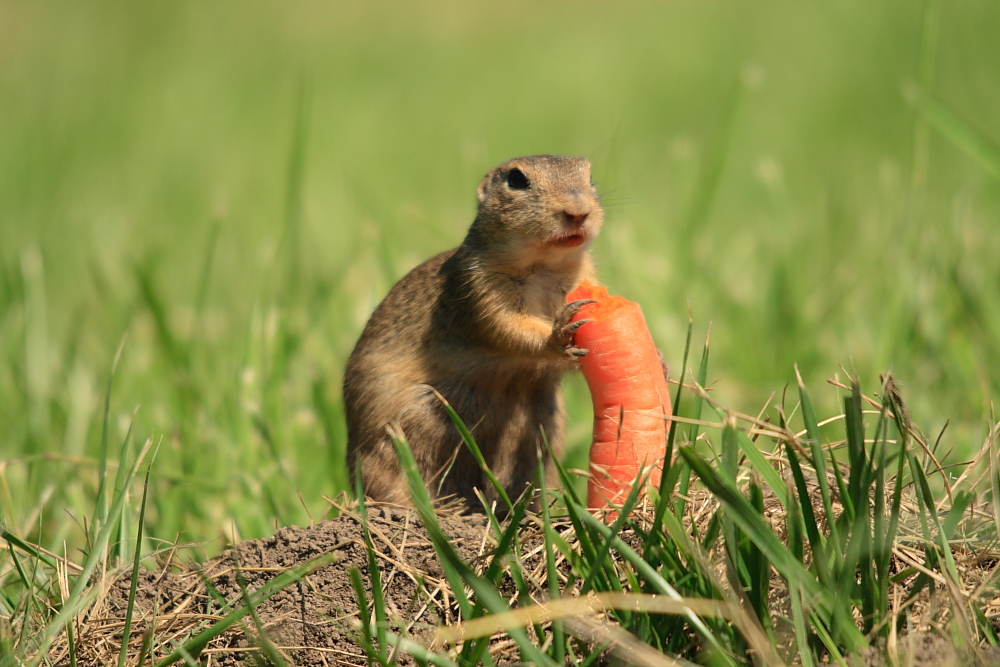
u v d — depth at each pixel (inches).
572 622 212.2
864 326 499.8
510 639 226.2
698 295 562.6
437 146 1077.8
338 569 260.5
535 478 369.1
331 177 944.9
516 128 1123.3
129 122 1162.0
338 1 1836.9
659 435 289.0
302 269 582.6
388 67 1417.3
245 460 412.2
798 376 227.3
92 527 287.6
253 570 264.8
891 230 572.1
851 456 216.7
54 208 863.7
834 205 636.1
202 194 941.8
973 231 538.0
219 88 1304.1
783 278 534.6
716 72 1245.1
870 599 212.2
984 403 392.2
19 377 498.6
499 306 346.9
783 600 222.1
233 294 673.0
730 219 762.8
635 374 290.5
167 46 1504.7
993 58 926.4
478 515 282.7
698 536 238.2
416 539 264.2
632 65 1332.4
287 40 1568.7
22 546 270.8
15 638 245.8
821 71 1144.2
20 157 993.5
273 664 231.9
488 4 1802.4
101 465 303.9
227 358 498.6
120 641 253.8
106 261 642.2
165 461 417.1
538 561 248.2
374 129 1145.4
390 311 373.1
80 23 1604.3
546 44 1512.1
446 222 727.7
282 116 1194.6
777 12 1429.6
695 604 205.2
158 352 492.7
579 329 299.9
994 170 431.8
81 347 531.5
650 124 1083.3
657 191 815.1
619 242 572.7
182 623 256.8
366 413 365.4
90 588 268.7
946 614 216.7
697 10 1568.7
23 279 557.3
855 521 213.3
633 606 211.5
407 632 236.2
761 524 204.5
